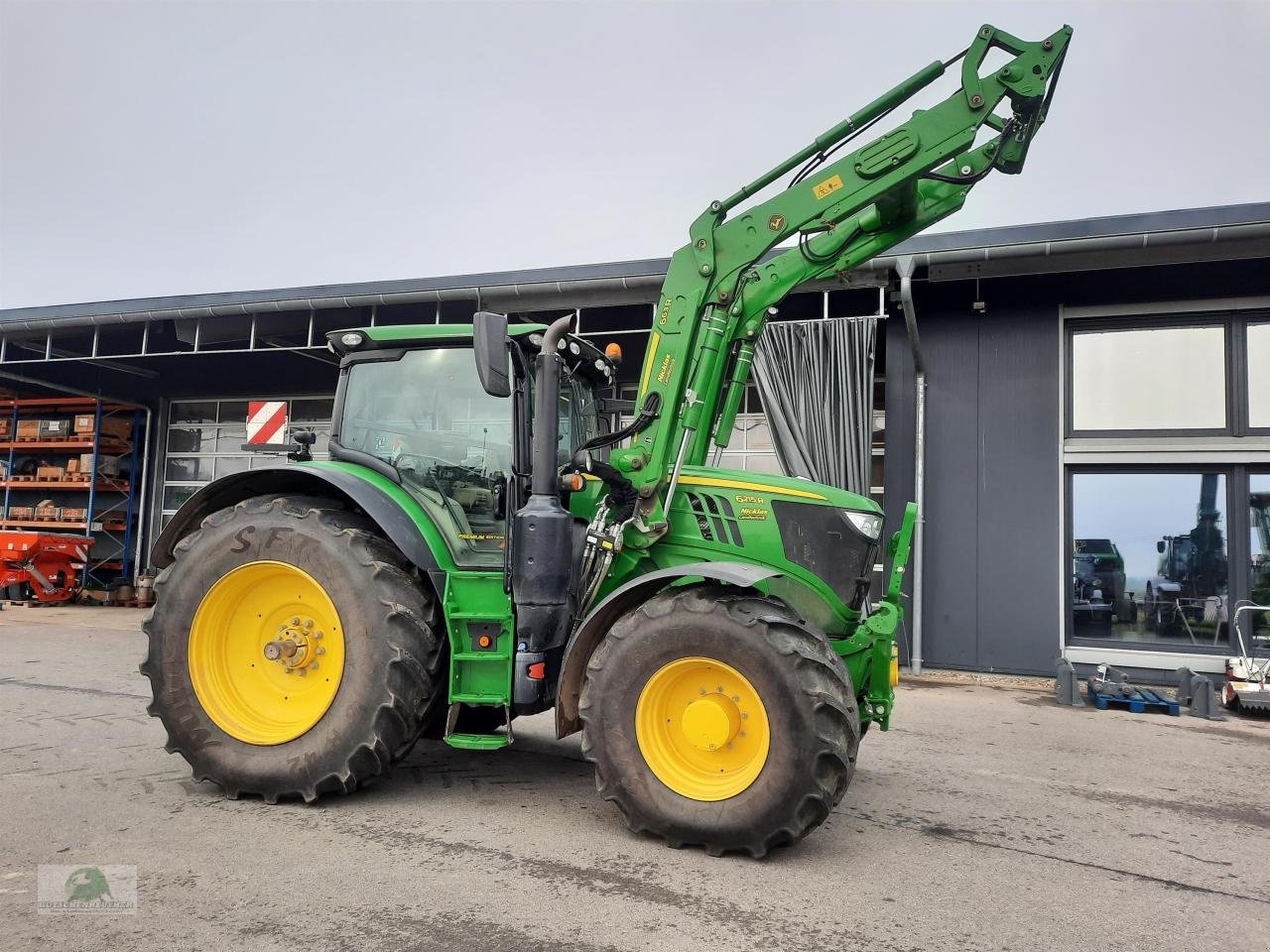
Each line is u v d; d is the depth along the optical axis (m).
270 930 2.42
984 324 8.27
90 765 4.16
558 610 3.57
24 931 2.38
